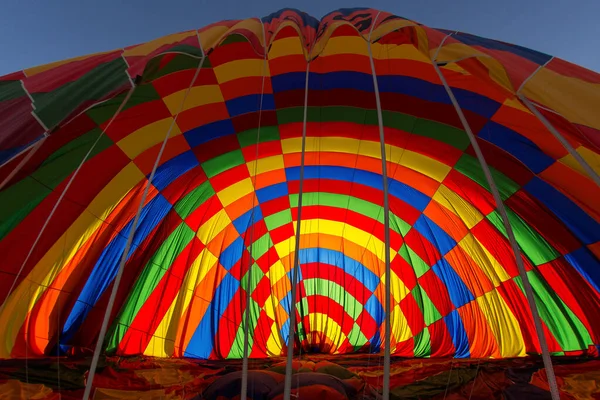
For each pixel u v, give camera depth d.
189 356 7.97
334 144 7.59
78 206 5.94
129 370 6.07
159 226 7.25
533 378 5.94
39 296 5.93
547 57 4.21
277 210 9.17
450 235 8.31
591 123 3.59
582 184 5.77
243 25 4.48
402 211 8.73
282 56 5.52
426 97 6.00
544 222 6.73
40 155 5.10
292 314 2.85
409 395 5.44
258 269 9.55
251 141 7.24
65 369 5.63
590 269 6.67
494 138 6.14
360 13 4.57
